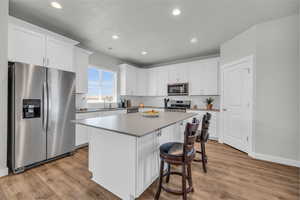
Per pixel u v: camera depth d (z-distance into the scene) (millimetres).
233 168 2242
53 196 1574
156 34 3008
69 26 2686
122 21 2506
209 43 3482
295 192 1670
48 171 2111
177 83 4652
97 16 2348
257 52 2600
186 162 1422
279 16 2342
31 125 2150
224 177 1984
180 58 4793
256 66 2615
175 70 4742
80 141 3045
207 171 2148
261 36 2553
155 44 3568
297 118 2303
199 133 2301
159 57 4688
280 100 2420
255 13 2260
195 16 2340
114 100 4840
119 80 4969
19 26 2127
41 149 2268
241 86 2973
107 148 1671
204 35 3047
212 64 4043
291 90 2338
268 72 2508
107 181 1678
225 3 2014
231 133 3266
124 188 1506
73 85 2744
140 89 5391
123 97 5105
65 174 2031
